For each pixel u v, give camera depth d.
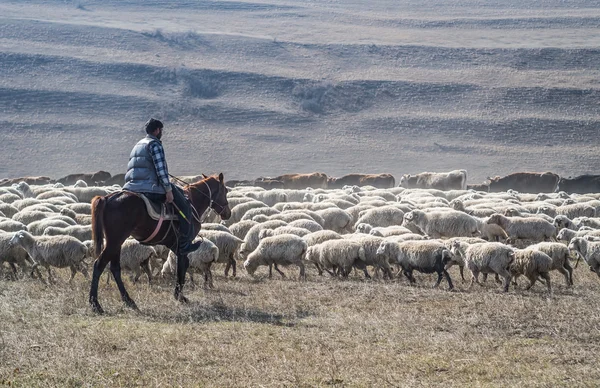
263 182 56.47
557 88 135.88
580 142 118.88
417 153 114.94
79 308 12.08
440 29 190.12
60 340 9.95
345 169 107.56
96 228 12.41
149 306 12.49
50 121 120.31
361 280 16.23
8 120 119.56
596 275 17.14
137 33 164.62
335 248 16.70
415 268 15.86
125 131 118.75
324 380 8.66
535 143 119.12
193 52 157.50
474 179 101.50
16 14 184.25
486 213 25.00
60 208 23.12
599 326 11.04
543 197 34.28
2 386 8.32
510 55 156.00
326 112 132.12
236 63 151.88
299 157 112.75
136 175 12.92
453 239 16.73
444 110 132.38
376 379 8.72
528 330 10.97
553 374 8.89
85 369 8.86
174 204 13.09
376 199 30.44
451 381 8.66
